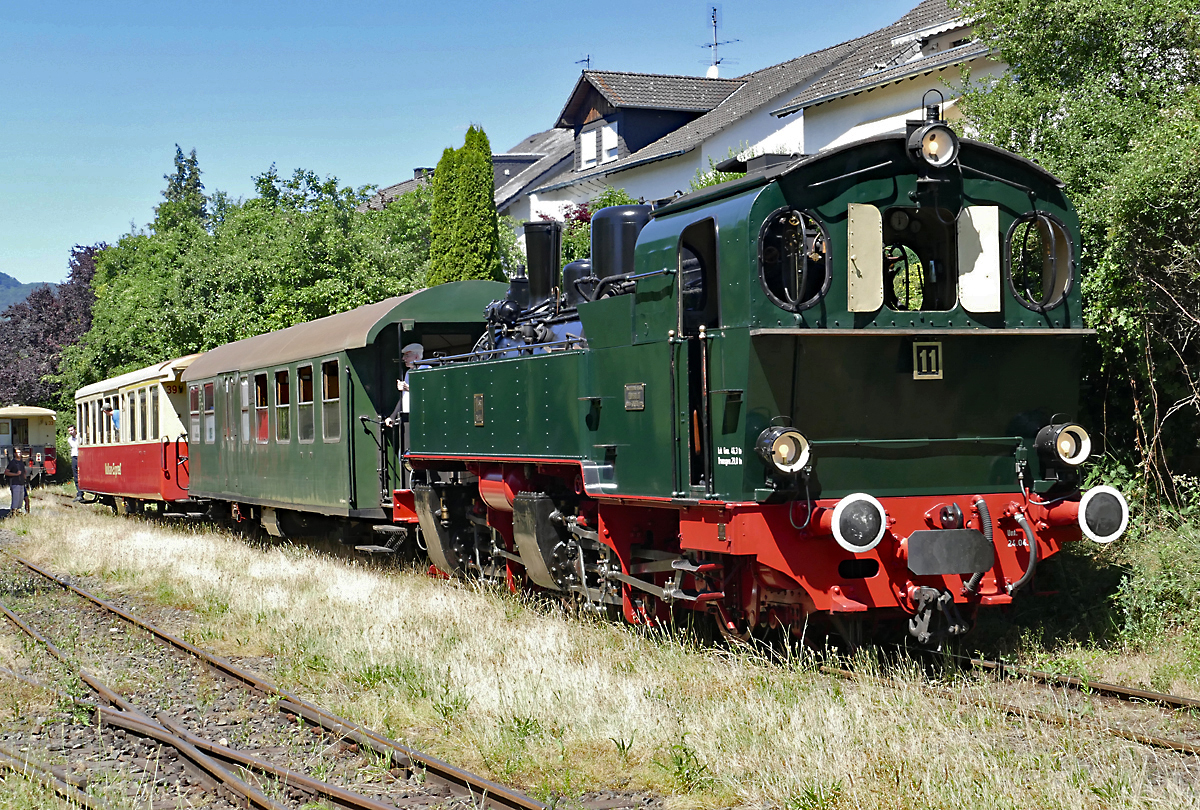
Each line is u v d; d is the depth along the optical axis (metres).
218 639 9.55
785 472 6.89
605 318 8.46
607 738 6.11
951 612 7.17
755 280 6.88
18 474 24.89
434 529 11.39
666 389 7.69
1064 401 7.57
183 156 75.12
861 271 7.05
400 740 6.39
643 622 8.50
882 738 5.71
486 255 23.67
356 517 12.98
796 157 7.56
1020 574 7.40
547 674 7.22
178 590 11.93
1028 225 7.47
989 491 7.41
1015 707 6.28
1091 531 7.11
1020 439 7.47
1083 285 9.48
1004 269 7.31
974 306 7.23
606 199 21.38
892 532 7.14
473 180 23.61
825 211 7.02
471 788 5.53
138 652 9.30
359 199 27.53
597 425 8.61
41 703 7.70
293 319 24.38
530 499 9.43
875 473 7.16
